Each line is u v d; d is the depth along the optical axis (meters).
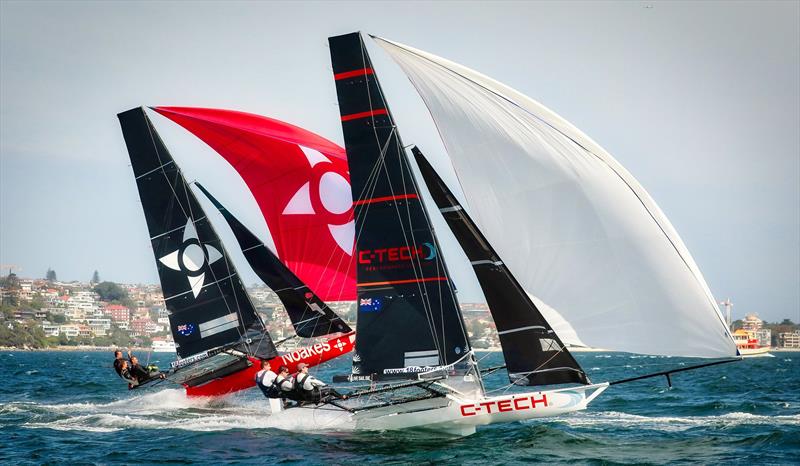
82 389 119.12
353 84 62.38
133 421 74.25
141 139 85.62
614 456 56.53
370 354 62.91
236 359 85.00
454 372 61.62
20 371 191.50
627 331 56.59
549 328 58.72
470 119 58.75
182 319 85.81
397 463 54.44
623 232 56.28
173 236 85.94
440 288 61.81
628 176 56.59
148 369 86.19
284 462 55.25
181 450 59.66
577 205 56.94
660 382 141.88
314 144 88.38
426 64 59.38
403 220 62.16
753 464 53.88
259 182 88.56
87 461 56.44
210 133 86.25
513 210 58.19
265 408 83.88
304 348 86.62
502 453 57.31
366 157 62.47
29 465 55.25
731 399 97.62
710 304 55.44
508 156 58.09
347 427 65.88
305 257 89.31
